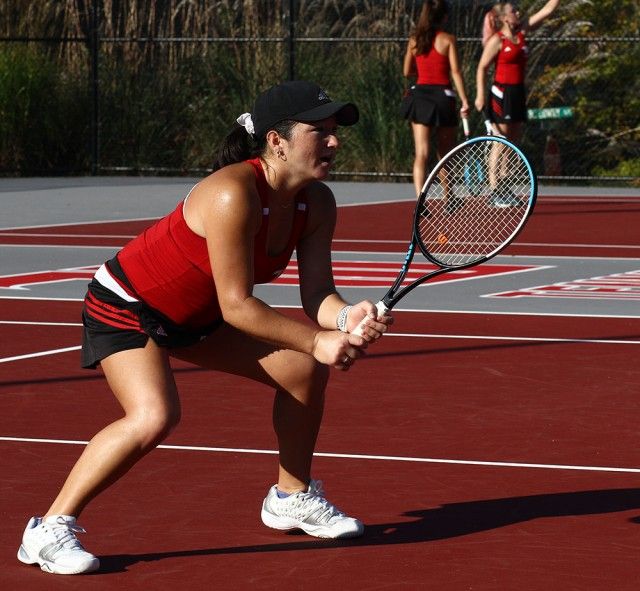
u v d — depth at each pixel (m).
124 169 50.53
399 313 22.00
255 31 49.75
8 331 20.41
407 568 10.09
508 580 9.82
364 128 48.62
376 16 48.84
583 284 25.39
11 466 12.96
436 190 15.63
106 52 50.66
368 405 15.52
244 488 12.22
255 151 10.04
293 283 25.78
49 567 10.01
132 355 10.05
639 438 14.03
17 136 50.22
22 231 33.81
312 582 9.80
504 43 37.50
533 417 14.94
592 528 11.05
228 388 16.41
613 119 48.91
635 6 49.19
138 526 11.12
